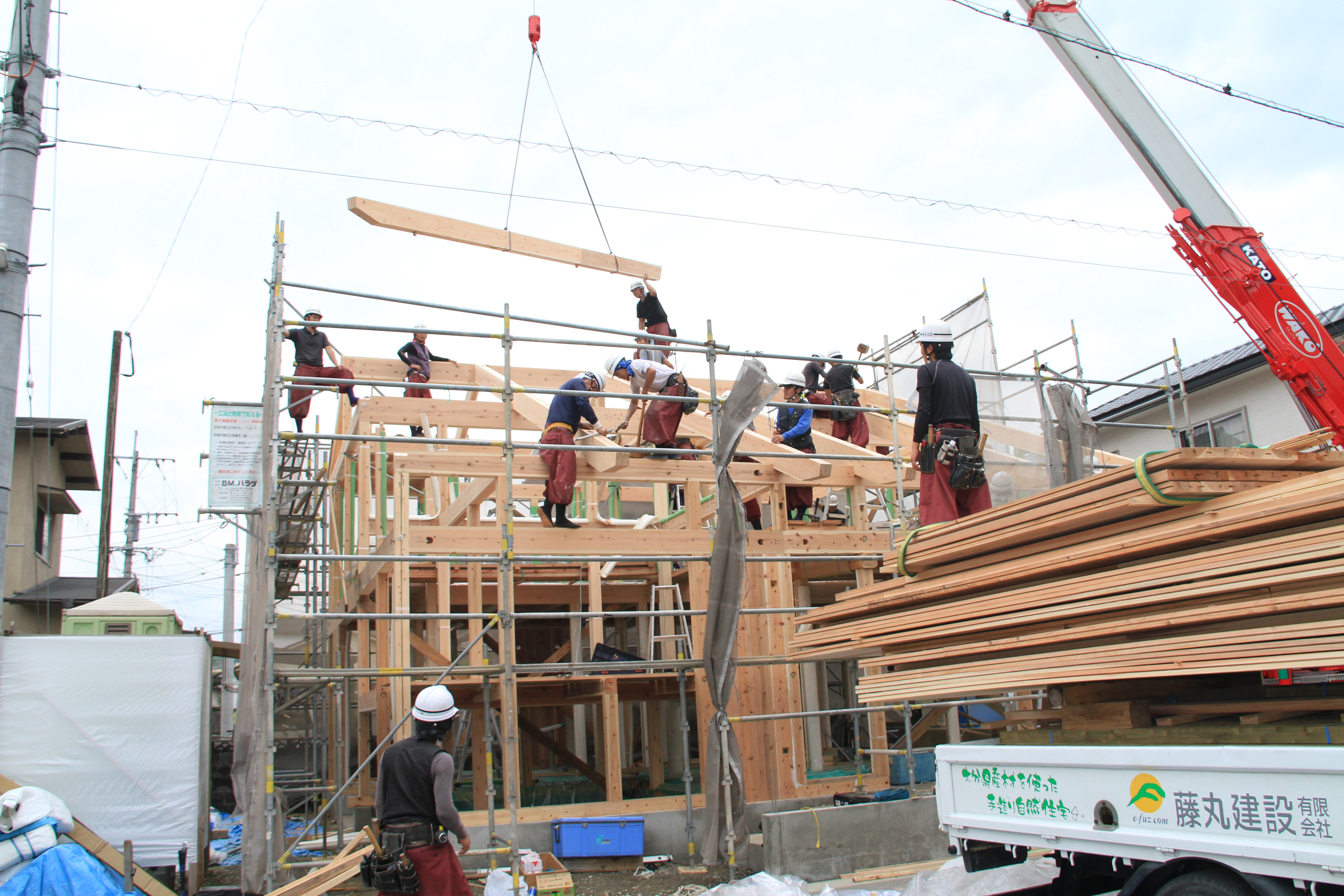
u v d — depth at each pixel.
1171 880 4.04
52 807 6.34
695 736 12.50
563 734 13.88
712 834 7.75
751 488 9.75
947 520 6.70
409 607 9.54
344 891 7.55
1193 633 4.19
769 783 9.10
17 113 7.43
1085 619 4.63
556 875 7.04
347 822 10.54
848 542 9.15
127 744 7.71
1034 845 4.61
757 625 9.41
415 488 11.67
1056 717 5.02
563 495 8.02
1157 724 4.51
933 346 6.97
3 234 7.21
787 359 8.95
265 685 6.97
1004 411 10.59
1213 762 3.80
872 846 7.74
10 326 7.16
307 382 7.53
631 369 8.45
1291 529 3.98
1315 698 4.13
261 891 6.68
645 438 8.57
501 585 7.55
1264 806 3.63
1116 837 4.18
